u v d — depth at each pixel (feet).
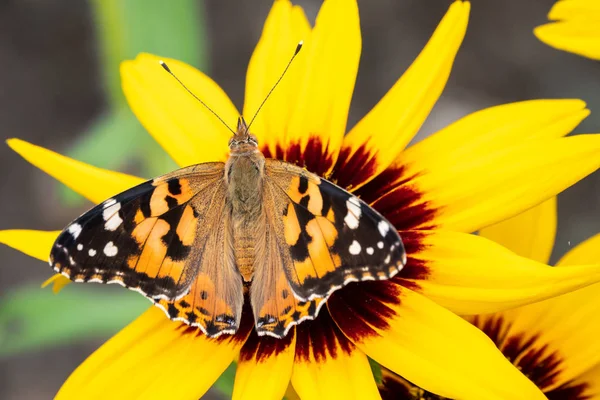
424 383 1.21
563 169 1.24
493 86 2.11
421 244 1.25
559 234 1.97
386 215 1.28
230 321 1.22
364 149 1.30
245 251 1.23
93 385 1.23
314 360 1.24
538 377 1.30
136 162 1.87
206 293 1.23
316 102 1.30
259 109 1.31
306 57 1.31
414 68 1.29
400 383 1.32
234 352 1.24
